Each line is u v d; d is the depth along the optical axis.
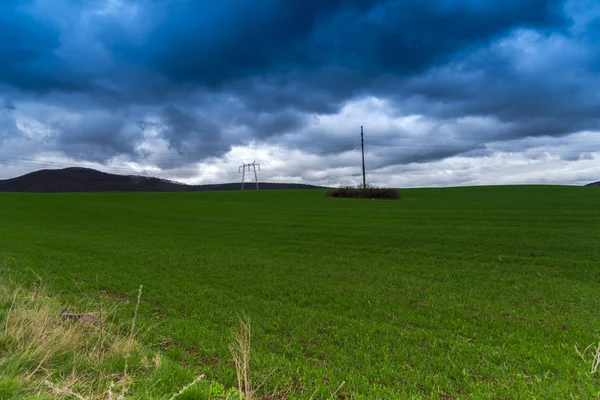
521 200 52.72
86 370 5.09
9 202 55.81
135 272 14.88
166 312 9.70
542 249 18.97
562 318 9.10
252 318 9.26
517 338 7.73
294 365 6.25
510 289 12.25
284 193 86.56
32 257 17.48
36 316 6.59
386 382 5.70
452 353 6.91
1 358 5.21
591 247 18.81
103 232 29.12
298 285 12.95
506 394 5.21
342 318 9.21
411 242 22.44
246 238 25.78
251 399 4.82
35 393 4.27
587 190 67.31
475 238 22.72
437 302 10.73
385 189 69.06
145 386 4.77
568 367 6.13
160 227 32.75
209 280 13.70
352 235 25.62
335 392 5.04
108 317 8.72
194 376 5.35
